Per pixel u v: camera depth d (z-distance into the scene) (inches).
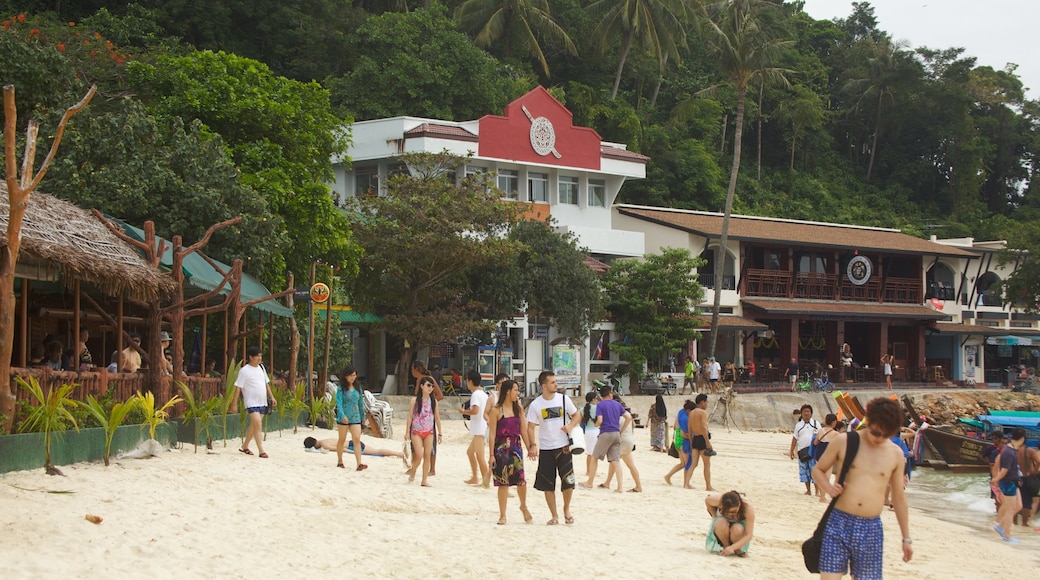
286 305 1002.1
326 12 2138.3
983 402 1943.9
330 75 2032.5
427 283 1424.7
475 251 1380.4
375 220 1393.9
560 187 1879.9
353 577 358.9
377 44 2016.5
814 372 2054.6
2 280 445.4
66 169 840.9
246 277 920.3
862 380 2105.1
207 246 889.5
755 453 1208.2
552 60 2605.8
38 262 571.5
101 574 315.3
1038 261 2206.0
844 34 3531.0
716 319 1830.7
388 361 1624.0
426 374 623.8
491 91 2027.6
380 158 1704.0
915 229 2933.1
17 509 375.9
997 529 695.7
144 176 864.9
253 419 631.2
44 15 1768.0
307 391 959.6
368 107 1899.6
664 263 1749.5
